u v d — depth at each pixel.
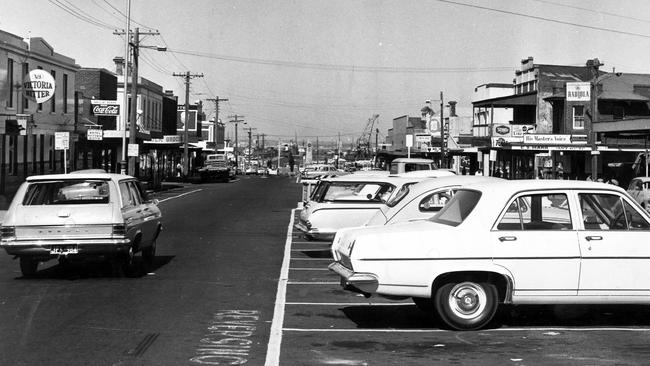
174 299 10.59
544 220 8.48
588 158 46.50
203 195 42.09
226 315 9.42
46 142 36.22
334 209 15.04
